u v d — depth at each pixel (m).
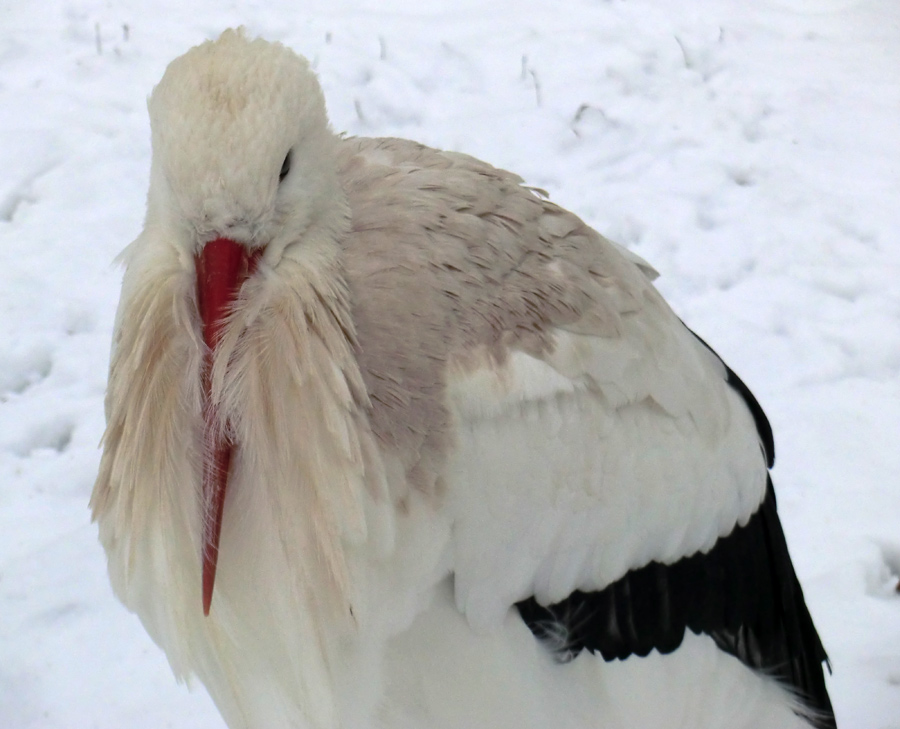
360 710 2.45
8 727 3.56
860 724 3.67
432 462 2.27
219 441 2.18
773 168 6.93
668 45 8.09
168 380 2.17
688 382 2.70
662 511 2.65
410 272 2.34
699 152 7.00
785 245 6.25
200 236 2.10
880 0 9.15
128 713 3.63
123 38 7.56
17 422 4.82
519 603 2.58
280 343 2.14
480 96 7.37
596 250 2.67
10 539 4.25
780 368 5.38
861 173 6.98
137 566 2.31
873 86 7.91
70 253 5.78
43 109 6.79
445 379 2.29
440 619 2.46
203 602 2.14
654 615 2.74
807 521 4.50
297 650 2.29
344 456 2.15
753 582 2.94
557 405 2.42
